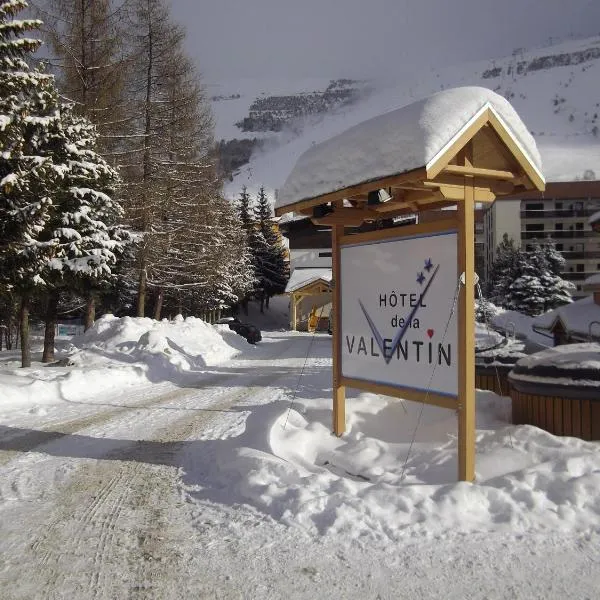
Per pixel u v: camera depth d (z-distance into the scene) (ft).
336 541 14.34
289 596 12.00
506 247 204.44
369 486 16.72
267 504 16.67
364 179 18.43
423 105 17.43
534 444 18.98
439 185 17.22
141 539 15.05
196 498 18.17
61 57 73.77
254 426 23.24
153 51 82.84
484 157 18.22
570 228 227.20
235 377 52.31
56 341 116.98
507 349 33.14
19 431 28.81
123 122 77.20
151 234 79.77
